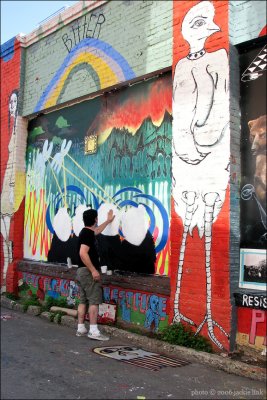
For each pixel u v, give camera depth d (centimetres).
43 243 890
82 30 798
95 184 767
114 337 639
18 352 571
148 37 668
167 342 564
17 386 453
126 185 704
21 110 955
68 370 500
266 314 500
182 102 596
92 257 632
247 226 535
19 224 945
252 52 548
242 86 554
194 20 590
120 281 675
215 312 535
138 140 692
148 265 653
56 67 860
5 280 945
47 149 898
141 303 645
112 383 459
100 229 685
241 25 546
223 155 543
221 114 549
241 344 519
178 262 581
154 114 669
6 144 987
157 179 654
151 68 658
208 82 566
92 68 770
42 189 904
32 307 818
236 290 530
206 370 496
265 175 522
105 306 695
